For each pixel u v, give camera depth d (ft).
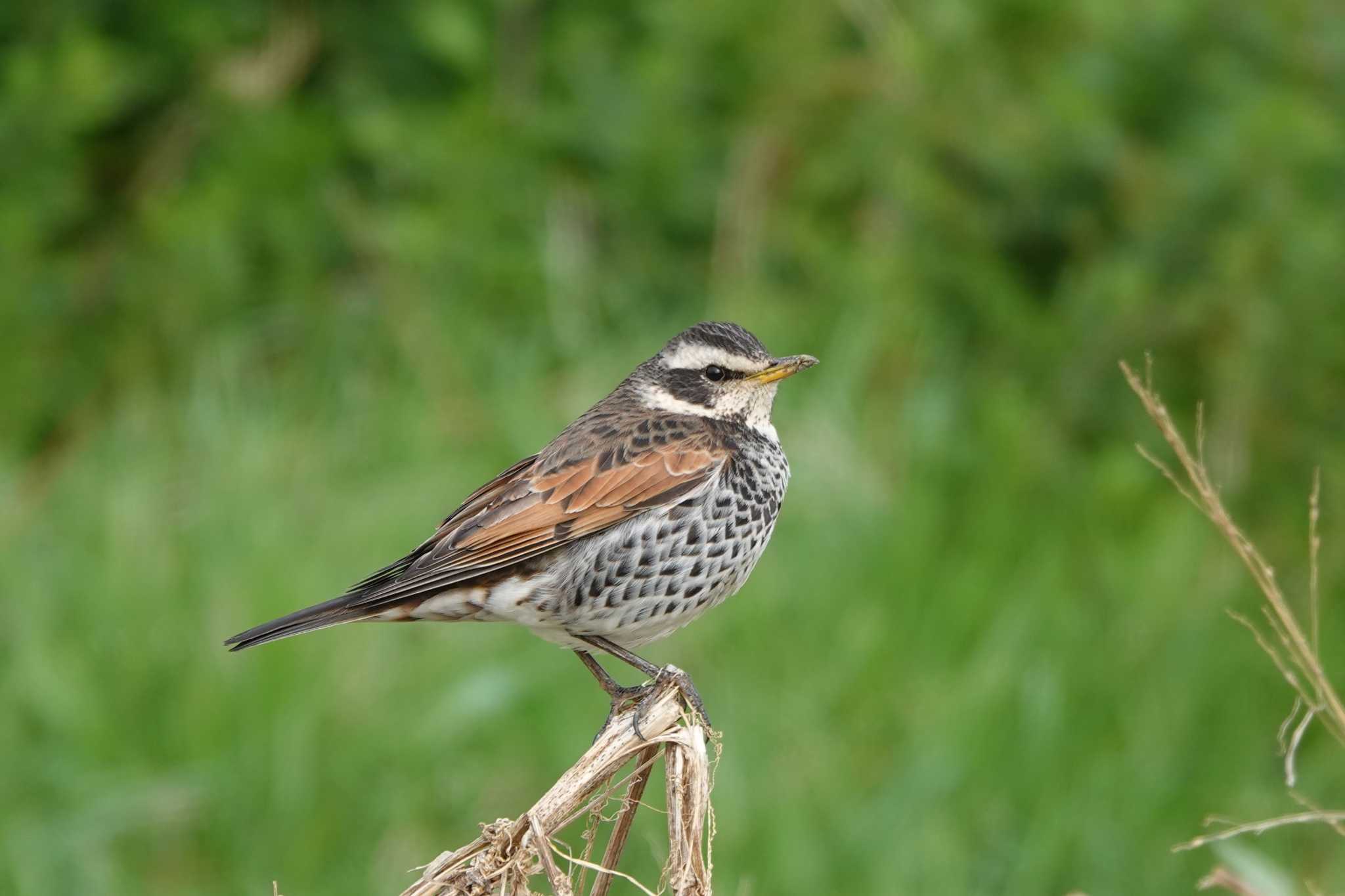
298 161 46.24
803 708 33.78
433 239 44.60
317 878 31.89
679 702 19.95
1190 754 34.94
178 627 34.73
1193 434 42.01
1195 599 37.83
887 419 41.50
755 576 36.60
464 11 48.06
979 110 46.06
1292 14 45.60
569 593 24.79
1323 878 33.88
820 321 43.11
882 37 47.47
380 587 24.99
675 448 25.29
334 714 33.14
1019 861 31.89
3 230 44.70
